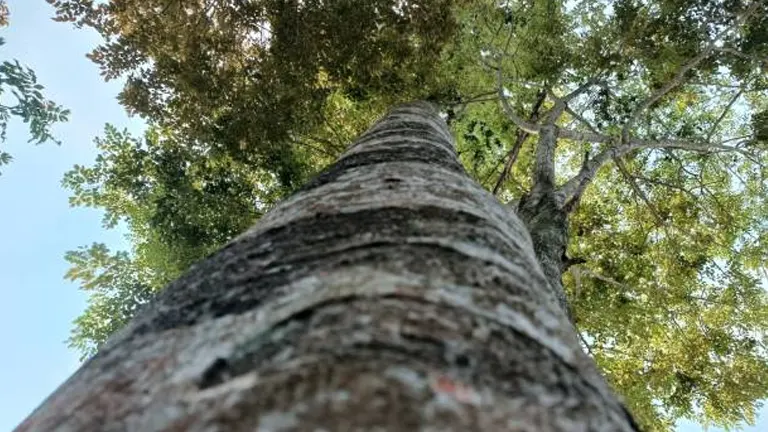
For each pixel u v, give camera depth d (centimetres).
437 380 105
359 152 344
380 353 111
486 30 1034
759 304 1275
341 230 193
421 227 195
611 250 1341
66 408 130
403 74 940
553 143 858
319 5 839
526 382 119
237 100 880
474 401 103
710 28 1048
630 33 1007
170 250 1004
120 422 113
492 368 118
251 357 121
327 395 98
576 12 1084
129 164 994
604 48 1031
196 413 103
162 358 135
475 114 1166
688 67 1022
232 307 152
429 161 318
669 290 1287
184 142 963
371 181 258
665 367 1260
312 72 896
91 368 151
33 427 130
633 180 1216
